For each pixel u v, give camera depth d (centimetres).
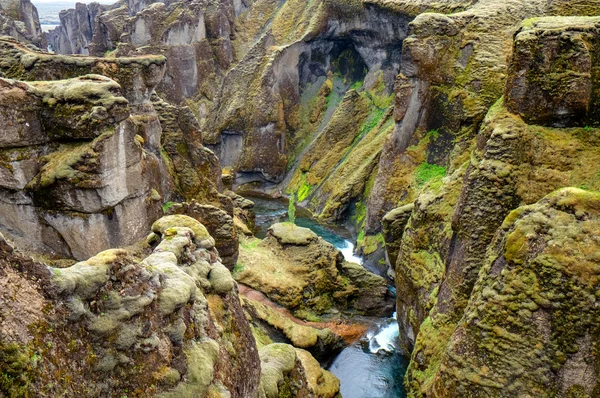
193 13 9038
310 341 3145
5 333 769
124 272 1021
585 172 2278
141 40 8812
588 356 1620
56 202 2339
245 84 7731
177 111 4091
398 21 6462
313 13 8325
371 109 7006
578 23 2448
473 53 4144
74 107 2289
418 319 2989
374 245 4681
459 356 1883
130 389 977
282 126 7525
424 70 4309
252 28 10219
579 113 2380
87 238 2419
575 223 1709
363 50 7488
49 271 876
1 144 2227
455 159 3975
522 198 2327
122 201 2548
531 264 1741
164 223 1872
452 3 5553
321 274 3916
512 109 2523
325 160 6900
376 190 4728
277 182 7588
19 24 9388
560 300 1662
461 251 2483
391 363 3262
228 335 1384
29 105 2259
